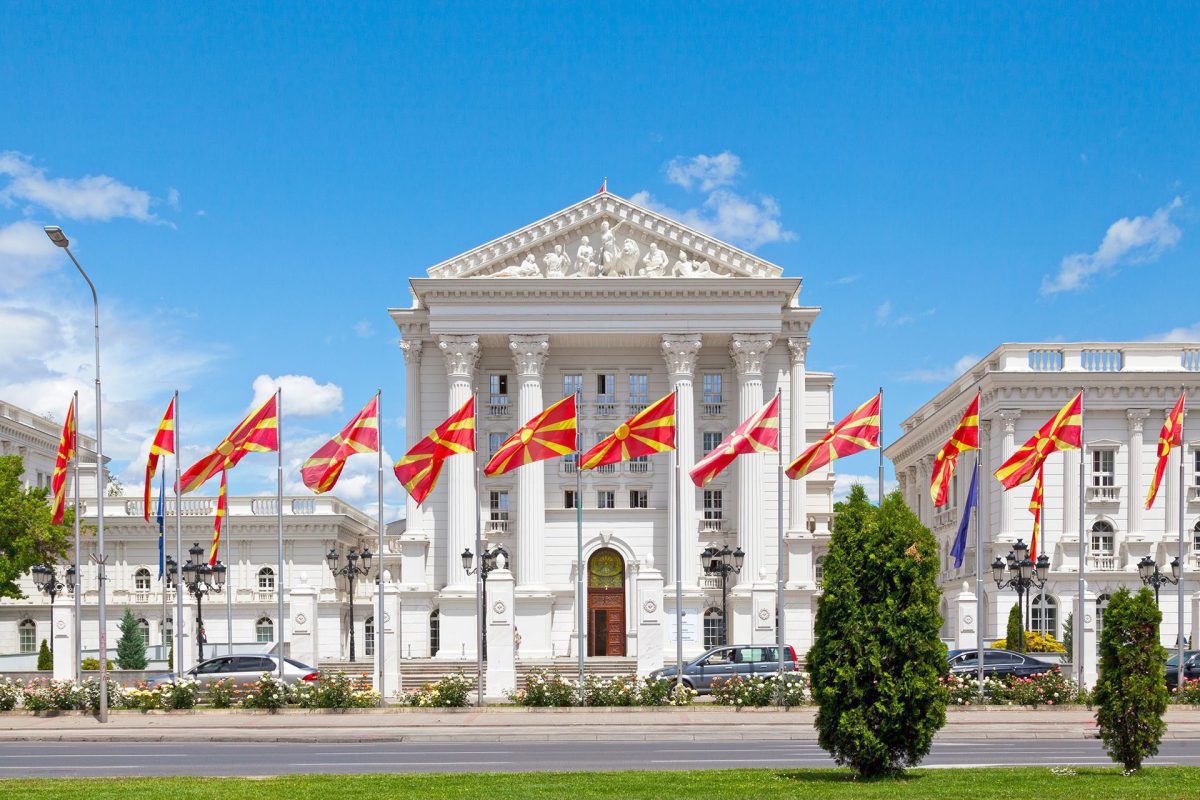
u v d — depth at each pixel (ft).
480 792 86.12
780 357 284.61
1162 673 96.89
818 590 268.41
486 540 279.28
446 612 267.80
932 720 93.04
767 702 161.89
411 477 178.60
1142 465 270.05
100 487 159.74
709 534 281.95
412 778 94.38
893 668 93.56
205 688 185.16
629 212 280.92
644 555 279.69
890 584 93.91
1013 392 272.10
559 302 276.00
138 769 106.32
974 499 183.21
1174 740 132.77
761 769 100.73
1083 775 95.14
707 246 279.69
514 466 177.78
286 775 98.58
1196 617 238.89
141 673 209.36
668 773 96.78
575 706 162.61
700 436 286.25
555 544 281.13
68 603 208.85
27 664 275.39
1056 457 270.67
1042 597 258.98
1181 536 196.03
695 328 276.21
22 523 275.18
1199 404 269.85
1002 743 129.18
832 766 105.09
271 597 330.13
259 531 335.67
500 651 180.75
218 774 102.17
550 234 279.08
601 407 286.05
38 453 360.28
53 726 148.36
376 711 160.86
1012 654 191.93
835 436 170.19
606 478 282.97
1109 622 98.32
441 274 277.44
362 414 179.32
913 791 85.10
